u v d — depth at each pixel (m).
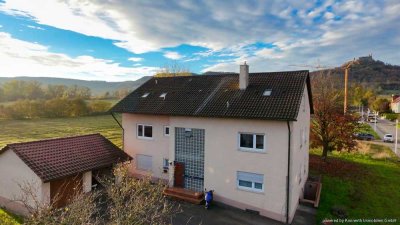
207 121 18.52
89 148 20.52
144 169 22.72
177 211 17.05
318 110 27.78
